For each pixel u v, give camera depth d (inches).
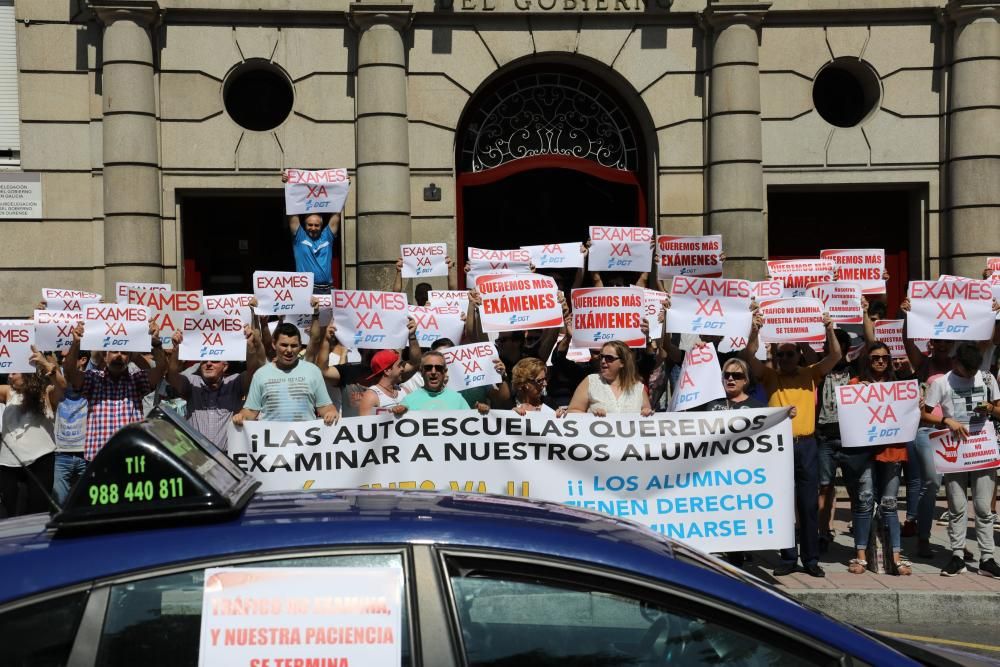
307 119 515.8
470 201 546.9
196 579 104.9
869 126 532.1
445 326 389.1
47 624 101.4
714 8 512.1
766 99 527.8
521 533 111.0
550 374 404.5
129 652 101.7
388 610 104.8
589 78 544.7
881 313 426.9
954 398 341.1
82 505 110.3
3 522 125.1
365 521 111.5
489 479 272.2
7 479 359.9
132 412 339.0
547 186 551.8
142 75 498.9
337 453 269.7
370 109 507.8
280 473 268.4
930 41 530.6
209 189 514.0
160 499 110.8
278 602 104.7
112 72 496.1
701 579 110.2
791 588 313.7
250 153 513.7
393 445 271.3
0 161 512.4
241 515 113.7
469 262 405.7
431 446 272.1
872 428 323.3
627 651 106.3
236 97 522.3
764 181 529.7
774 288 386.0
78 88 505.7
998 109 516.7
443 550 107.9
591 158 549.0
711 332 341.7
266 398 296.4
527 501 135.5
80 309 376.5
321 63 514.6
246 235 542.0
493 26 519.8
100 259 508.4
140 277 498.9
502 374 338.6
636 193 548.1
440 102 519.2
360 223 514.0
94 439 334.3
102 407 336.5
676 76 528.4
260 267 542.9
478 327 382.3
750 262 519.8
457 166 539.2
